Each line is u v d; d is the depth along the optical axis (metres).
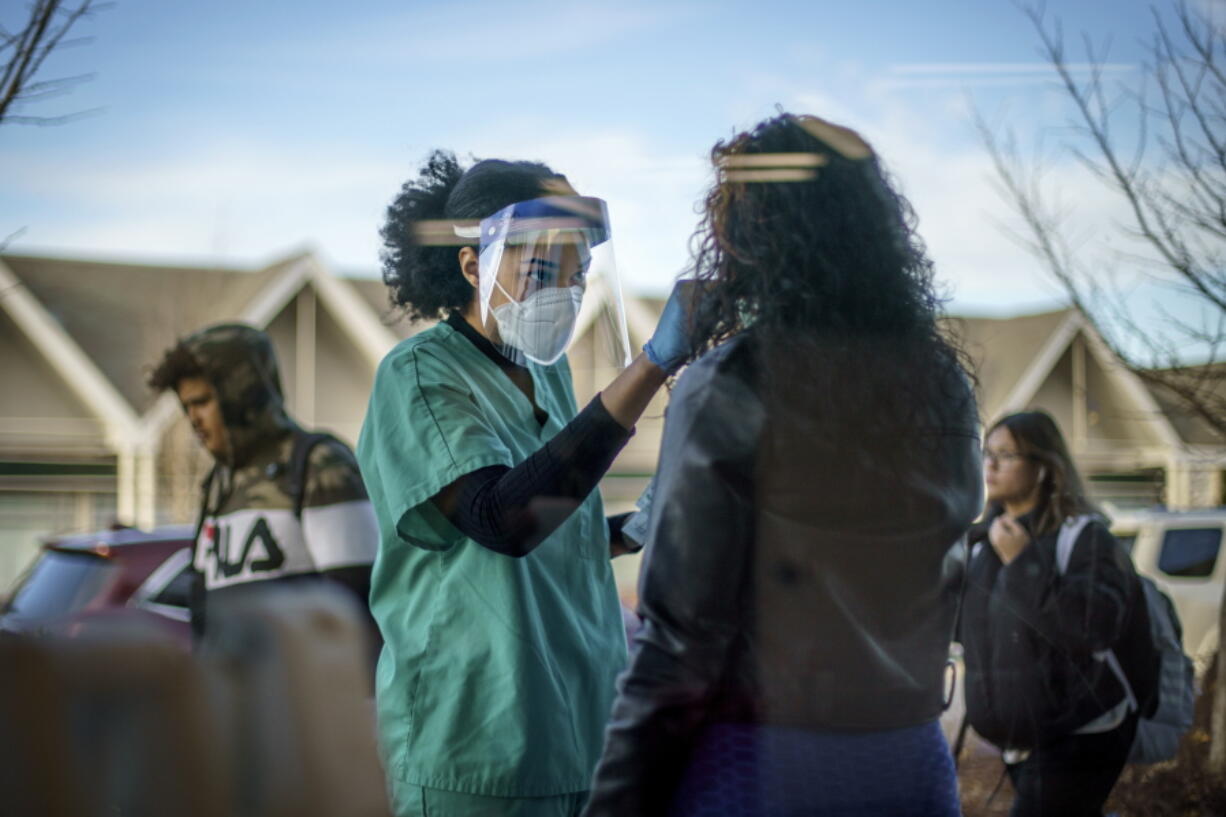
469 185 1.55
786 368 1.23
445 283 1.60
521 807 1.48
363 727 0.92
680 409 1.24
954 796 1.33
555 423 1.64
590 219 1.56
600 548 1.64
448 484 1.44
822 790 1.23
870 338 1.28
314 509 1.61
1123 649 2.06
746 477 1.21
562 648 1.56
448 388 1.51
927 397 1.29
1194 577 3.89
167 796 0.84
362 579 1.63
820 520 1.22
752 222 1.30
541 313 1.55
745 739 1.23
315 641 0.92
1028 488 2.11
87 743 0.84
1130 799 2.44
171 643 0.88
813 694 1.23
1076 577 2.03
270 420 1.57
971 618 1.97
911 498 1.25
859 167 1.35
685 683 1.23
